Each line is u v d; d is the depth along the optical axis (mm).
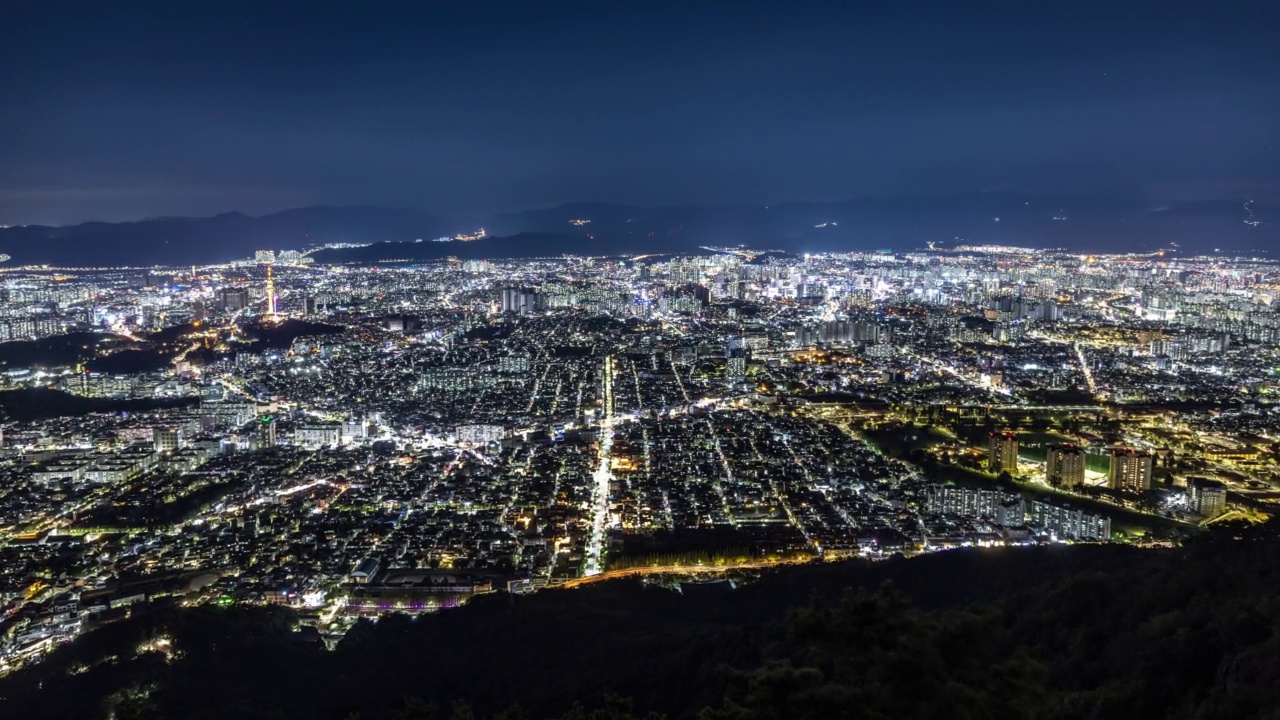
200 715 90375
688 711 79438
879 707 40312
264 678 101688
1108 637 74750
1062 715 59625
